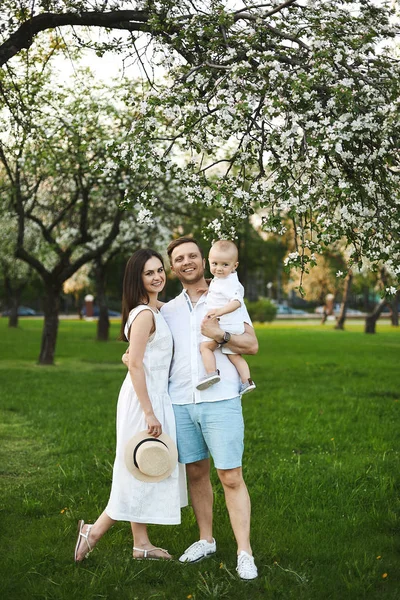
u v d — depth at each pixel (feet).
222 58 16.89
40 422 32.14
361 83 15.31
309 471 21.98
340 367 59.41
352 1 17.65
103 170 16.17
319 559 14.74
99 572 13.94
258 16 17.22
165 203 63.05
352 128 14.26
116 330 129.59
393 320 159.02
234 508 13.99
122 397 14.48
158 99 15.83
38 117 34.06
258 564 14.40
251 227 105.29
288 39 16.48
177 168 16.29
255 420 31.81
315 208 15.15
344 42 16.08
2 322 165.07
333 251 117.19
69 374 55.83
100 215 66.90
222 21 16.72
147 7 20.26
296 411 34.63
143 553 14.66
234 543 15.56
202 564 14.29
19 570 14.16
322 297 161.17
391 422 31.30
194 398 14.11
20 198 53.06
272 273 207.00
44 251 62.03
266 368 59.11
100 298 98.99
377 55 16.37
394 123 14.29
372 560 14.44
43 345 65.10
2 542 16.02
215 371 13.96
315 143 14.28
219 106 15.10
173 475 14.02
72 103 41.63
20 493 20.08
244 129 15.49
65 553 15.11
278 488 19.99
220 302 14.24
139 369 13.89
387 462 23.15
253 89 15.08
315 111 14.66
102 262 95.14
